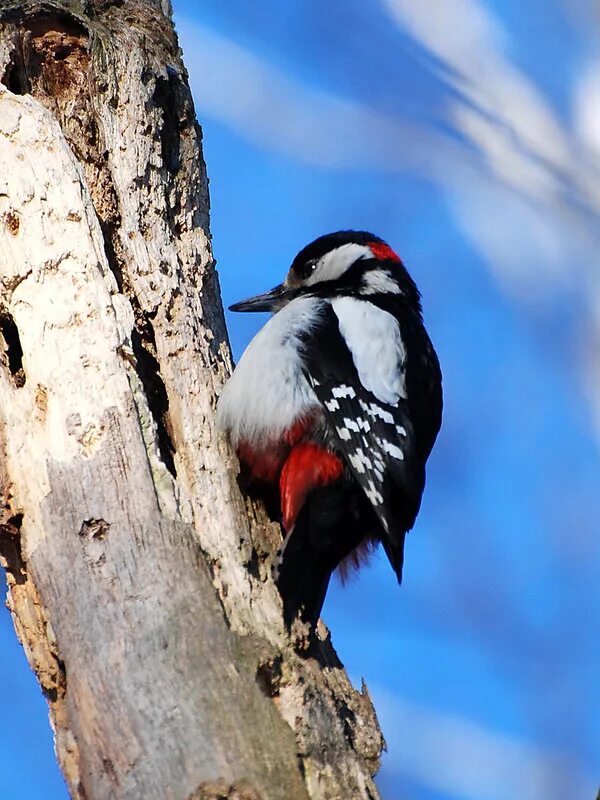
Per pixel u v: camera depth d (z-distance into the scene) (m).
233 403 9.31
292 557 8.45
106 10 10.69
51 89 10.32
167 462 8.92
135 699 6.99
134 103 10.16
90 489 7.89
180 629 7.25
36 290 8.91
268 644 7.64
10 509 8.16
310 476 9.41
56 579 7.64
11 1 10.31
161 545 7.64
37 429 8.33
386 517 9.26
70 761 7.26
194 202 10.39
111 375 8.41
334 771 7.22
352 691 8.02
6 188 9.28
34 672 7.98
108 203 9.86
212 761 6.74
